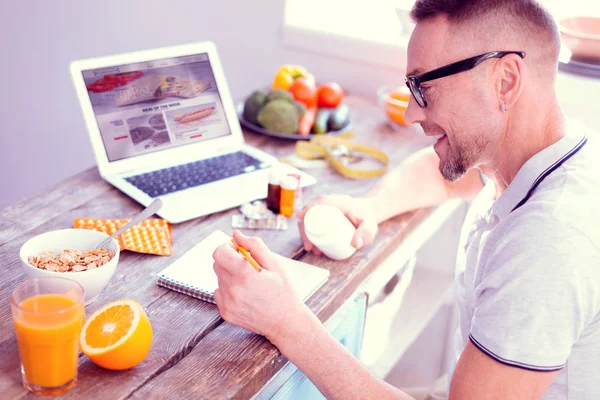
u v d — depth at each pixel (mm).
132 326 883
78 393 848
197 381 897
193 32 2225
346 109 1760
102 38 2412
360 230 1252
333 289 1138
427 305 1797
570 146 956
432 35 981
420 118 1063
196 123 1523
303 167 1539
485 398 866
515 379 855
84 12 2402
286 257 1208
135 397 854
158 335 974
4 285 1051
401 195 1369
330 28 2037
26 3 2502
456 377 893
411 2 1955
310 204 1271
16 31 2588
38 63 2609
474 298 1011
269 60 2135
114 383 872
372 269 1254
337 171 1542
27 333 796
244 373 923
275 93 1698
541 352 841
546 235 860
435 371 2154
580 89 1693
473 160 1034
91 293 989
